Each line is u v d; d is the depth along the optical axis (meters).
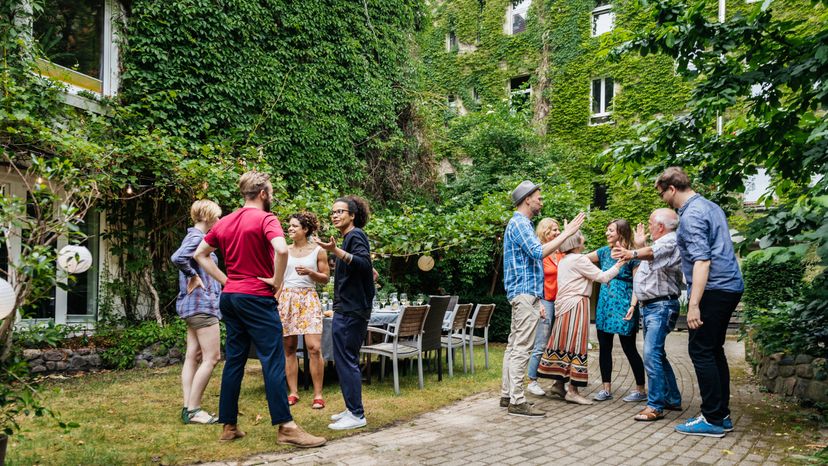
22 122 6.51
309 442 3.59
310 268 4.84
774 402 5.06
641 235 4.87
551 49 19.23
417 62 14.52
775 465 3.26
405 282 11.64
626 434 3.98
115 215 8.19
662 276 4.49
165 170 7.68
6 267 6.89
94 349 6.98
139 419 4.33
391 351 5.46
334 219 4.16
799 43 4.66
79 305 7.94
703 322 3.92
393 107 13.18
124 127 8.05
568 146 18.42
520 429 4.12
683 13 4.80
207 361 4.29
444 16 21.83
